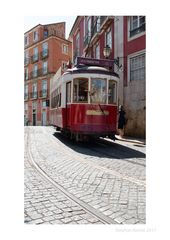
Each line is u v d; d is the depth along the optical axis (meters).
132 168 6.53
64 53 38.66
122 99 15.56
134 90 14.73
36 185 5.05
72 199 4.32
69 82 11.09
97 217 3.68
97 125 10.39
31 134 15.76
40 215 3.72
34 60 40.47
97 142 11.99
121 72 15.71
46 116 38.06
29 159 7.55
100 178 5.59
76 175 5.82
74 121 10.57
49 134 15.81
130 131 14.88
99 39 19.72
